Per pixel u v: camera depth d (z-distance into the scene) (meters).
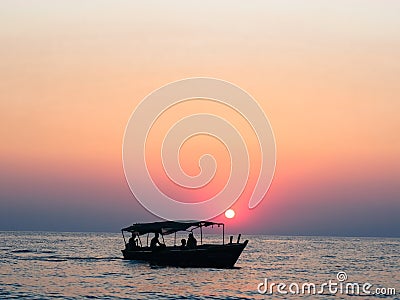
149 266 75.44
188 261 72.06
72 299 52.81
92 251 127.88
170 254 73.12
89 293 56.50
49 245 163.12
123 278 67.44
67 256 107.19
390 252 155.38
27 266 83.69
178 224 71.81
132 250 78.12
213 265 71.69
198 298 54.31
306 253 143.38
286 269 86.62
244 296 55.91
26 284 62.69
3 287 60.22
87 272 74.38
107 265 84.69
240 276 71.00
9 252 121.31
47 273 73.62
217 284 63.03
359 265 99.19
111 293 56.53
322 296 57.22
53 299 52.66
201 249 70.75
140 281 64.75
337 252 152.25
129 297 54.22
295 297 56.09
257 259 112.31
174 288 59.84
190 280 65.56
